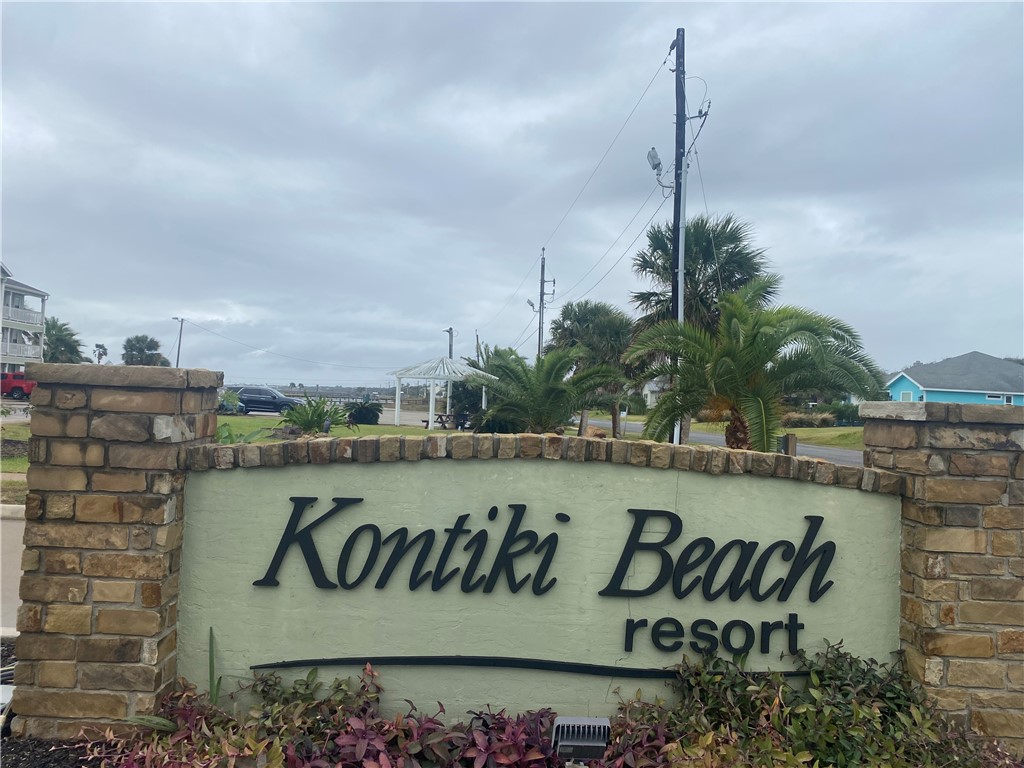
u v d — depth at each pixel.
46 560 3.93
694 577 4.28
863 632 4.31
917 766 3.59
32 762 3.67
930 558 4.05
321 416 21.80
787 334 10.46
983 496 4.05
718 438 38.56
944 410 4.06
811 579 4.30
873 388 10.81
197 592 4.17
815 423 46.88
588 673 4.22
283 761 3.44
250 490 4.18
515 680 4.23
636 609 4.25
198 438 4.34
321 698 4.11
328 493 4.20
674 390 12.05
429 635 4.21
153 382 3.90
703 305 19.45
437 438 4.21
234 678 4.16
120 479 3.94
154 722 3.78
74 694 3.89
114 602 3.91
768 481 4.30
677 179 17.81
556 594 4.24
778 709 3.87
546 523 4.24
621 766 3.57
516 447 4.22
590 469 4.27
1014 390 40.38
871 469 4.30
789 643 4.27
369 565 4.18
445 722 4.20
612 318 29.12
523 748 3.66
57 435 3.94
